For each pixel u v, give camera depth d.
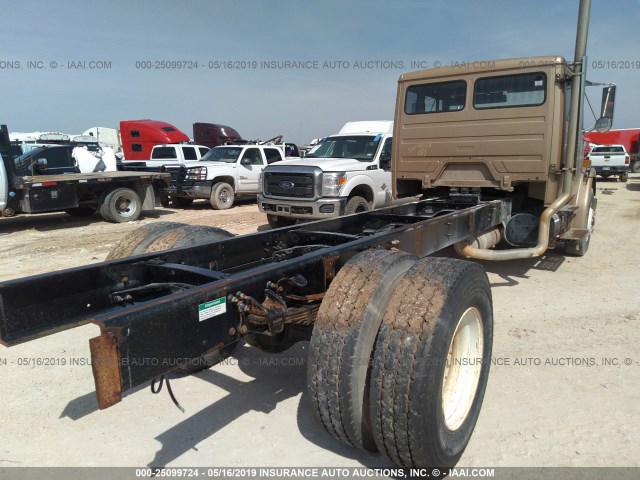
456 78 6.30
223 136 26.33
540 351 4.27
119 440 3.08
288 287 2.95
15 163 11.03
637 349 4.29
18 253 8.50
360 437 2.63
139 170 16.66
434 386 2.38
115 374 1.86
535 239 6.11
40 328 2.69
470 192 6.44
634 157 30.86
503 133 6.03
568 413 3.31
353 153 10.36
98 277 2.97
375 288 2.60
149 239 4.08
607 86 6.64
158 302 2.03
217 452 2.95
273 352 3.59
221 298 2.33
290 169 9.34
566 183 5.91
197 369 3.90
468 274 2.67
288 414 3.37
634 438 3.03
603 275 6.68
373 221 5.27
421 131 6.71
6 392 3.68
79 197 12.09
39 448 3.00
